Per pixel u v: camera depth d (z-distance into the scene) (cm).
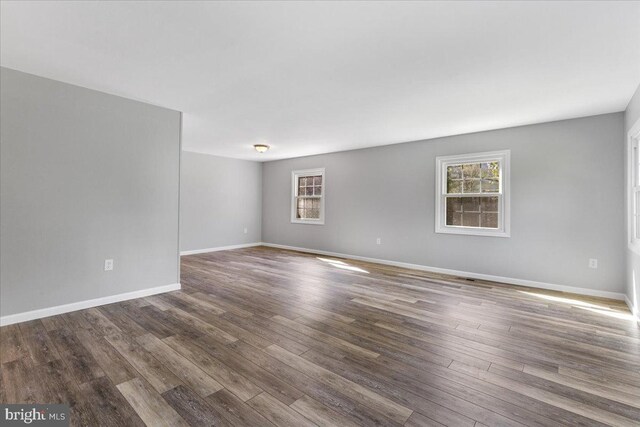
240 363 207
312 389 179
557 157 399
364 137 507
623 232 359
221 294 365
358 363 209
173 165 376
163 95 328
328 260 597
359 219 607
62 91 293
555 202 401
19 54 241
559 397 173
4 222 264
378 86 297
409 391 178
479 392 178
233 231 747
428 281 437
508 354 223
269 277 452
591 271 378
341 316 296
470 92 309
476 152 463
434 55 237
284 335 252
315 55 239
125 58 247
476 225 470
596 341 246
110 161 325
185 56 242
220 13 188
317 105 352
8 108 265
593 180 377
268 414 157
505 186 436
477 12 184
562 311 316
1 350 221
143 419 152
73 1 176
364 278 451
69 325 267
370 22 195
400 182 548
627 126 340
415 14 187
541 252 410
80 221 306
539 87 294
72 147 300
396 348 231
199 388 179
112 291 329
